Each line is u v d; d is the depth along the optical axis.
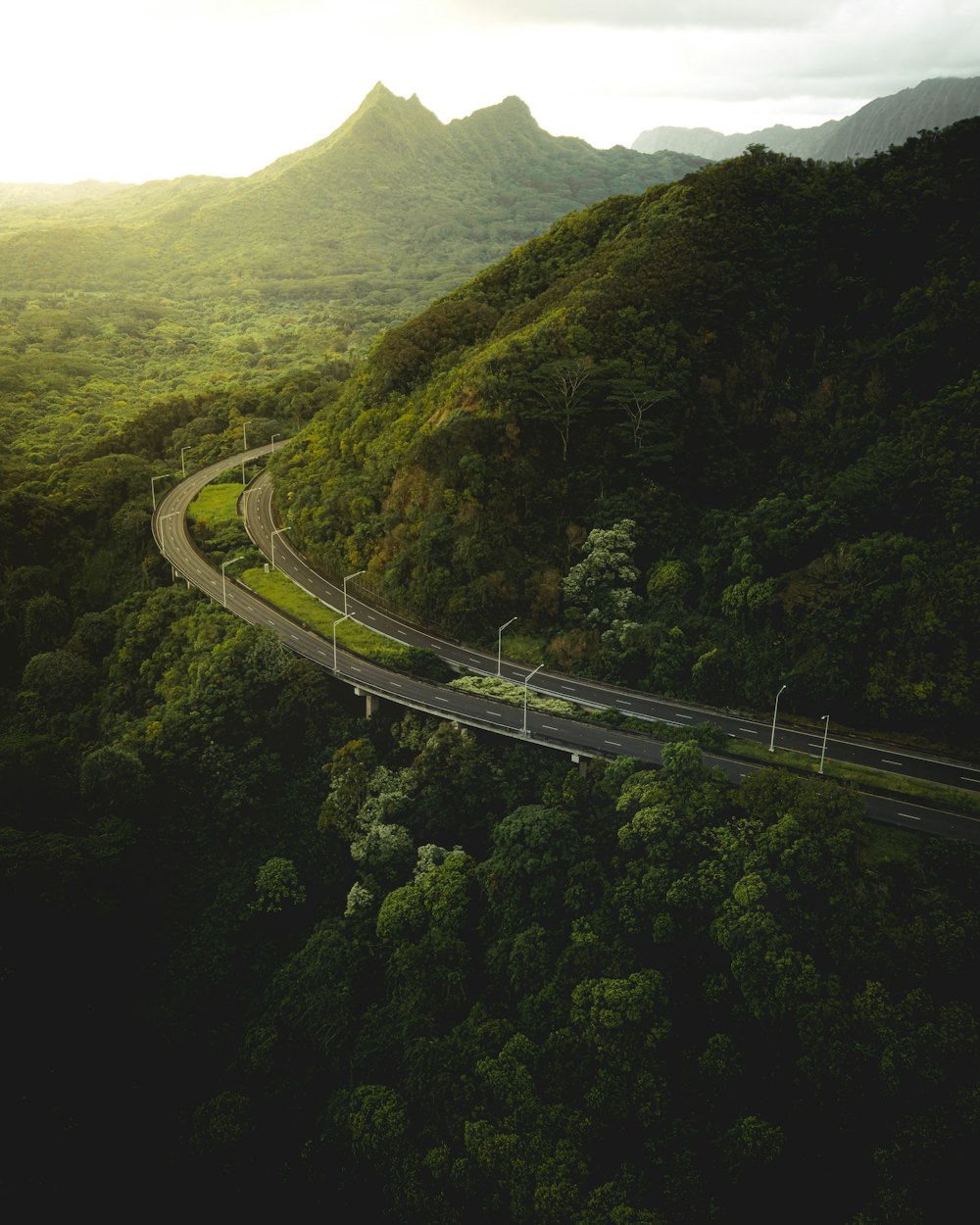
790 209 127.56
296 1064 74.06
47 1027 75.62
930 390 106.12
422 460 116.44
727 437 112.44
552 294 139.25
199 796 94.31
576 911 72.69
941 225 120.06
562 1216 55.69
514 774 87.38
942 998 59.91
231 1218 67.00
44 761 95.56
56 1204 67.62
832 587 89.62
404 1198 61.41
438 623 110.62
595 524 107.62
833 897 64.12
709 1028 64.94
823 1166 57.12
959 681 80.50
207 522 143.75
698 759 75.94
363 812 88.06
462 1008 71.88
